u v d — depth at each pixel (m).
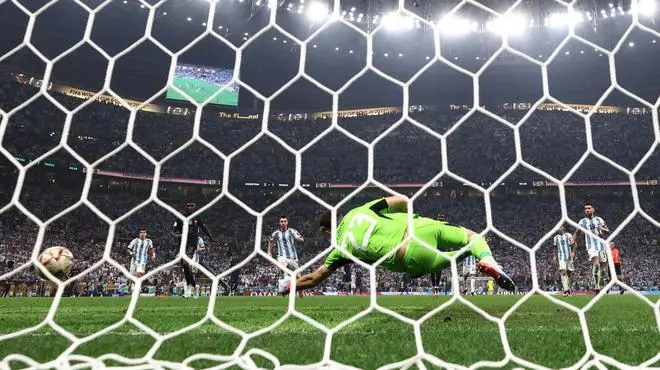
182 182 35.59
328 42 37.94
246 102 40.16
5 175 31.34
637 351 2.37
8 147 31.17
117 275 26.88
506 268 29.86
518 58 38.38
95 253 29.33
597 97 39.81
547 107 40.41
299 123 41.00
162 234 32.97
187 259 1.90
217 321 1.81
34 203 30.98
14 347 2.38
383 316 4.99
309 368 1.58
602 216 34.25
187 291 11.38
